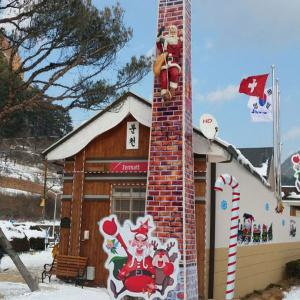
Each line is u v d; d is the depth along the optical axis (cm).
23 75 1129
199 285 1228
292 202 2208
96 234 1398
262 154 2370
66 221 1440
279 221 2033
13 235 2327
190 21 1173
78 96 1096
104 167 1420
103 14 1113
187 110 1117
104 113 1418
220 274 1307
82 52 1094
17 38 1052
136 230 876
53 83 1079
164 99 1107
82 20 1041
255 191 1662
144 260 862
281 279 2028
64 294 1147
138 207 1370
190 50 1166
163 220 1054
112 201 1402
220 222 1323
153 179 1084
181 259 1015
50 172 5344
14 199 4844
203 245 1245
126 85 1165
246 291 1530
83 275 1358
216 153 1258
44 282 1351
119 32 1141
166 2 1145
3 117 1099
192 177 1120
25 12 1027
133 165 1388
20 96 1125
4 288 1205
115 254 871
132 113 1379
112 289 864
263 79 1775
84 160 1447
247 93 1795
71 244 1414
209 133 1220
